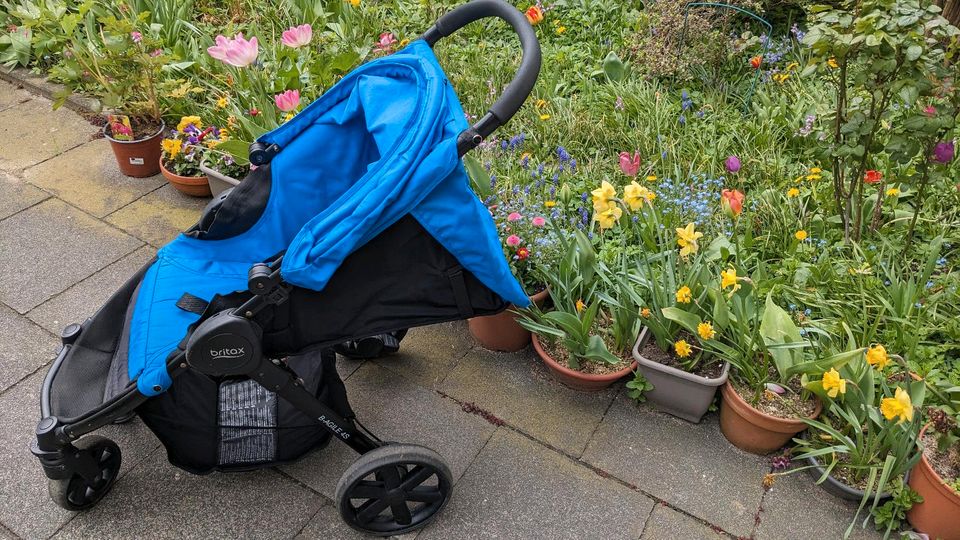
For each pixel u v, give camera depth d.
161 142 3.63
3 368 2.72
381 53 3.81
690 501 2.31
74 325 2.24
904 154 2.55
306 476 2.39
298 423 2.17
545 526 2.25
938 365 2.50
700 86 3.91
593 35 4.35
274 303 1.83
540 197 3.12
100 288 3.07
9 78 4.34
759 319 2.51
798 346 2.27
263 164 2.24
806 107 3.57
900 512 2.19
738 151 3.47
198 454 2.15
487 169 3.21
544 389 2.67
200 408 2.07
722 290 2.46
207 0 4.66
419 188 1.71
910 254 2.92
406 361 2.77
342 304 1.95
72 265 3.18
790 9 4.16
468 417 2.57
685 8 3.85
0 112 4.10
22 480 2.36
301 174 2.25
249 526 2.26
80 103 4.12
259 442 2.17
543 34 4.41
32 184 3.62
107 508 2.29
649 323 2.46
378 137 1.88
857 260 2.80
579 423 2.55
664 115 3.59
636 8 4.53
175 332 2.06
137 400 1.94
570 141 3.56
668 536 2.22
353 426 2.16
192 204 3.53
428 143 1.73
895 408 1.96
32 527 2.24
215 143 3.23
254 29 4.16
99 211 3.47
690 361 2.46
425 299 1.98
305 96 3.65
